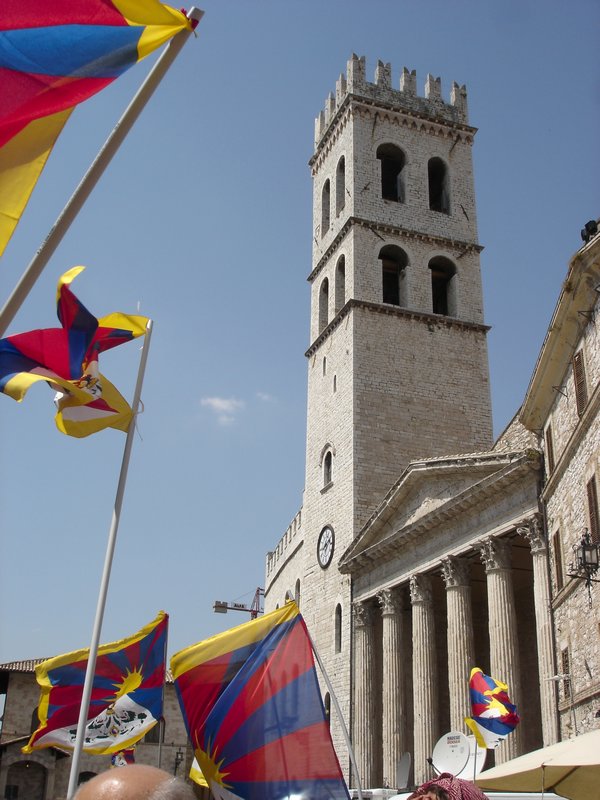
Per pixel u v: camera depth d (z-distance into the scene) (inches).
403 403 2190.0
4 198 317.7
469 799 292.4
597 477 1002.1
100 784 154.6
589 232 986.1
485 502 1491.1
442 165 2568.9
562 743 529.3
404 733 1713.8
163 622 759.7
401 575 1753.2
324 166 2736.2
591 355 1032.2
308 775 463.5
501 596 1418.6
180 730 2694.4
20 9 319.0
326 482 2263.8
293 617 514.3
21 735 2482.8
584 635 1086.4
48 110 324.5
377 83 2571.4
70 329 473.4
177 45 331.6
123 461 548.1
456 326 2317.9
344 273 2433.6
